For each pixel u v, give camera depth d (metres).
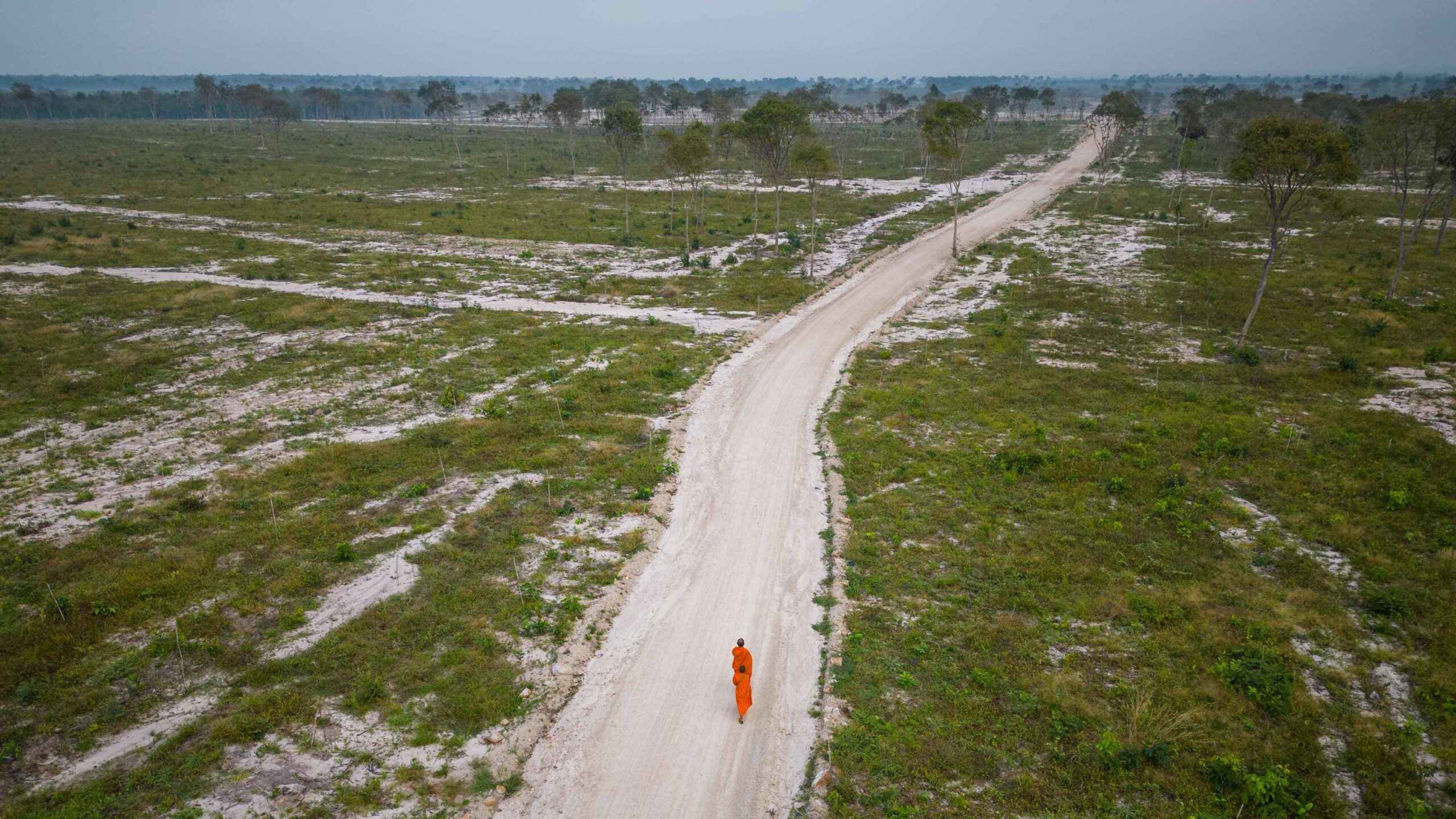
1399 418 29.05
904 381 34.81
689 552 21.88
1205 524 22.20
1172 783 13.71
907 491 24.83
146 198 80.94
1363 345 37.72
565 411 31.06
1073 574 20.09
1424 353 35.81
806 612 19.16
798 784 14.14
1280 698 15.42
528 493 24.75
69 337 39.53
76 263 54.34
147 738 14.80
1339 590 19.31
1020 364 36.66
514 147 142.88
